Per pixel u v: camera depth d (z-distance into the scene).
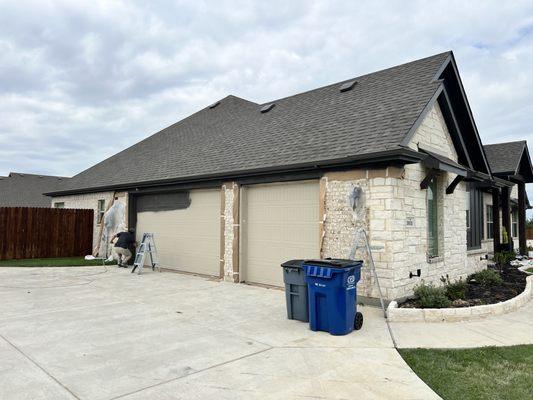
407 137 7.62
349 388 4.11
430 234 9.68
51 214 17.06
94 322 6.65
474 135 11.41
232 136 13.84
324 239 8.64
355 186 8.10
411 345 5.51
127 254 14.23
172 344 5.50
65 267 14.06
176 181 12.54
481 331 6.21
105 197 16.88
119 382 4.22
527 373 4.54
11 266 14.06
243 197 10.87
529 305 8.16
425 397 3.92
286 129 11.66
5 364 4.71
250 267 10.71
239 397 3.88
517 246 21.94
